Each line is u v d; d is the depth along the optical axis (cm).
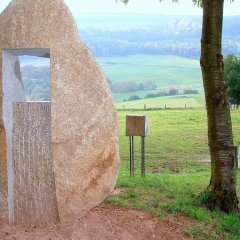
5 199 496
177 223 561
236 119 2475
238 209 651
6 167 491
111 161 498
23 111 499
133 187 711
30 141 499
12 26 486
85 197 495
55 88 483
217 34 638
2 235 472
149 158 1497
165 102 4784
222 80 645
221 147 648
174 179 887
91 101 489
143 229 525
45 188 499
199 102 4634
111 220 528
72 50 485
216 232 559
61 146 487
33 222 504
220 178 649
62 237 476
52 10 486
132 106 4306
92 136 490
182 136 2012
